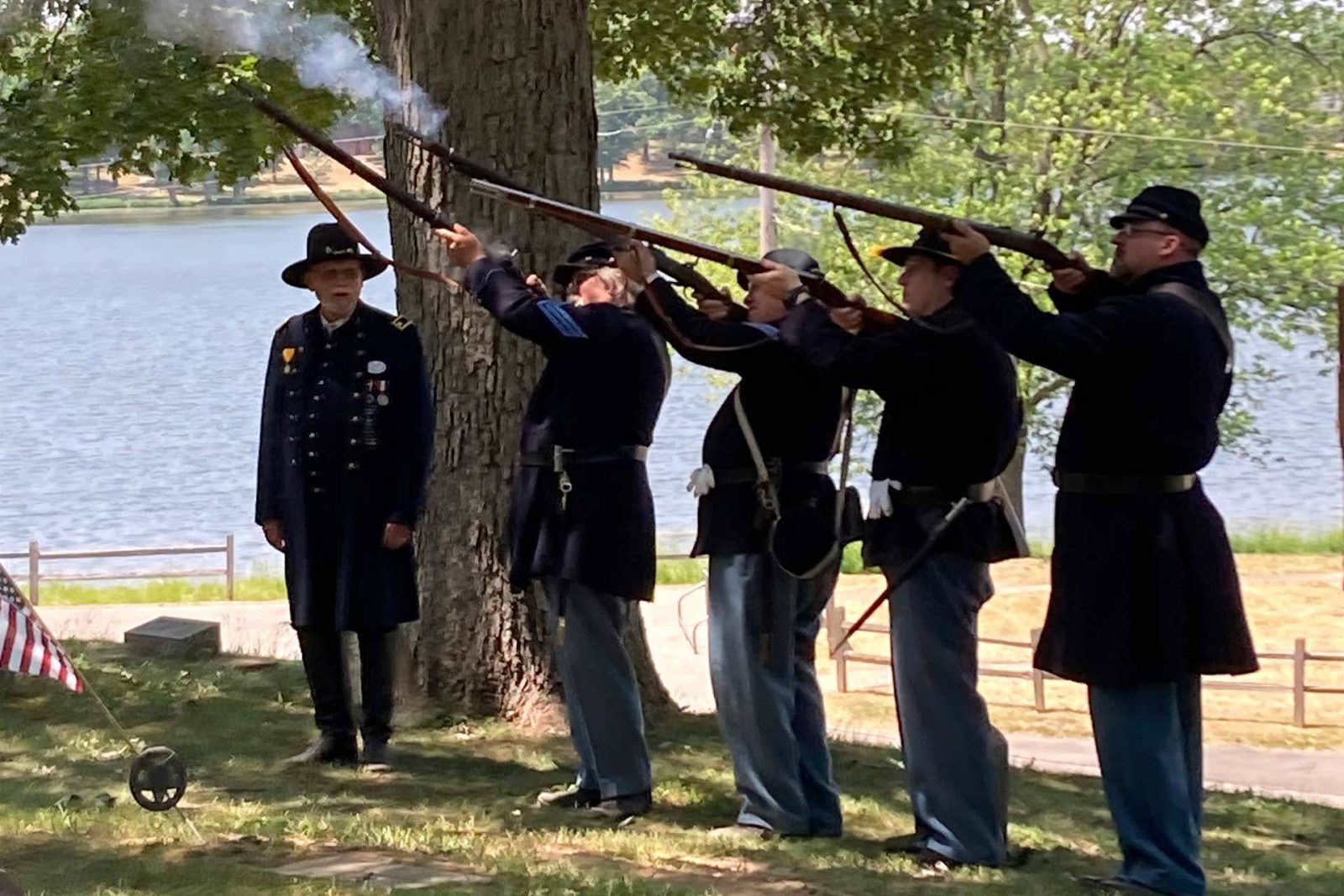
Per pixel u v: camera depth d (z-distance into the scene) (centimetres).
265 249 8144
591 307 594
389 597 664
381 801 622
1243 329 2453
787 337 538
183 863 507
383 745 683
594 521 592
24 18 1012
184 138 1095
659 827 593
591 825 595
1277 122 2388
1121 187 2378
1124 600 496
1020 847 578
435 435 765
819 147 1245
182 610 1831
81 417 4119
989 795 549
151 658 937
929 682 540
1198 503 503
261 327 5631
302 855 531
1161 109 2389
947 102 2409
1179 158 2358
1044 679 1487
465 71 746
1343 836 673
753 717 575
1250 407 3212
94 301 6391
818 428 571
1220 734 1416
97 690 817
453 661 765
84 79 971
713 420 584
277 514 677
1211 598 499
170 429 3938
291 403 669
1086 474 502
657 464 3394
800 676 593
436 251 754
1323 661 1534
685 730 773
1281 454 3494
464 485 760
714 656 580
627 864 536
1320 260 2325
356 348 666
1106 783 514
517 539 605
